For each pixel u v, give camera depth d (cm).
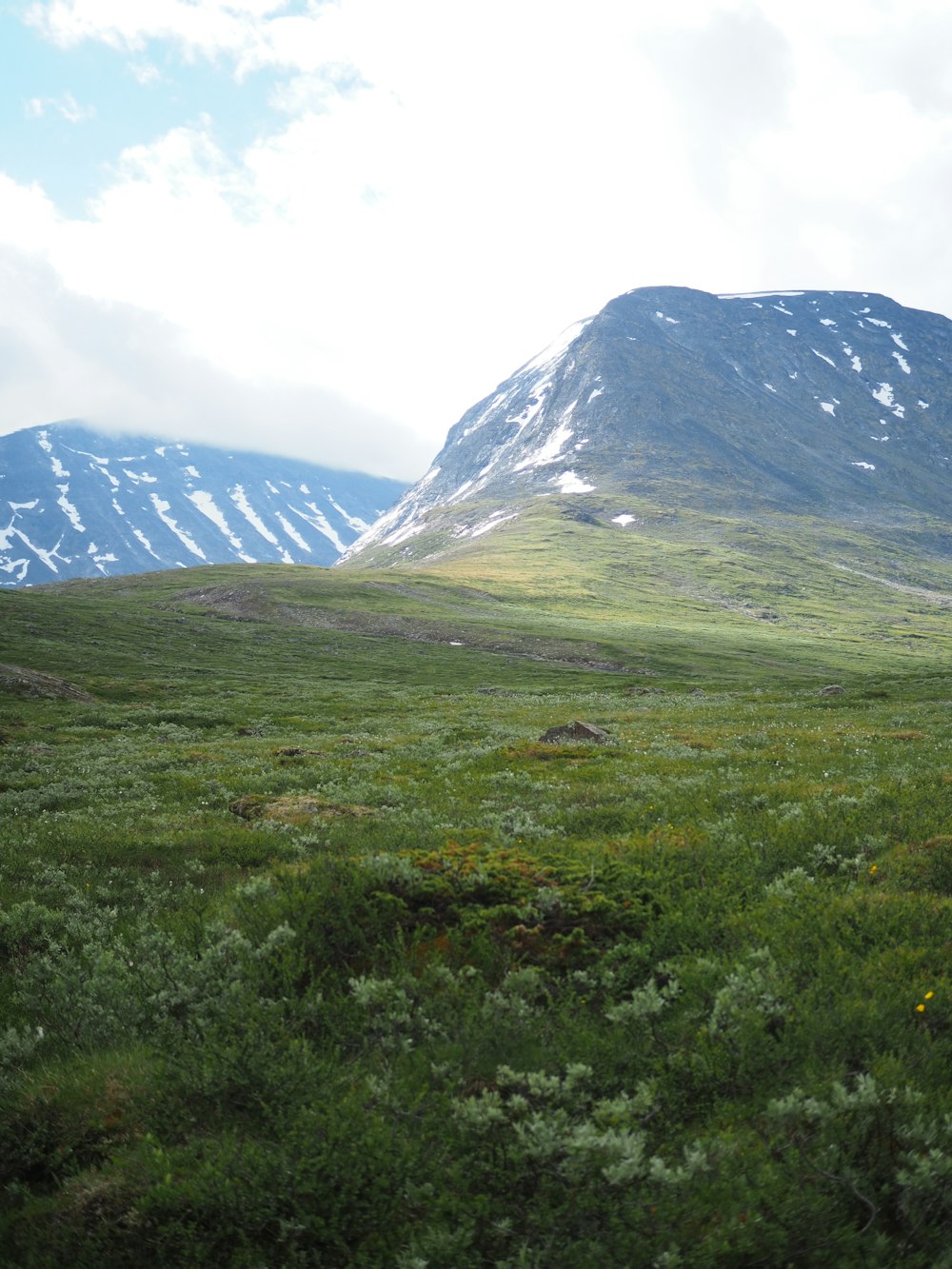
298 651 10881
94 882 1172
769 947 705
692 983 650
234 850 1304
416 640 13112
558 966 727
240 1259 443
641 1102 510
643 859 957
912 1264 408
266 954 745
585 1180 449
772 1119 489
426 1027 622
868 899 803
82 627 10638
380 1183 457
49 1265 461
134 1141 538
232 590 15925
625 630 15500
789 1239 414
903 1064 532
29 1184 534
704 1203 432
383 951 748
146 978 736
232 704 5694
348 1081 560
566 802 1591
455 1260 414
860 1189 443
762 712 4306
